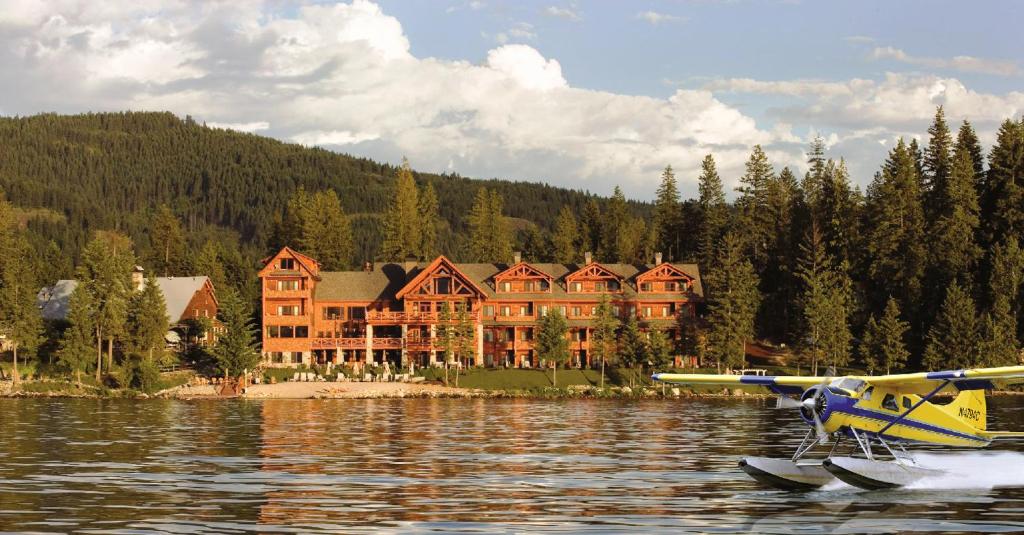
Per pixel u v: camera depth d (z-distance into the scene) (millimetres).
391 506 24906
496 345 102938
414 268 107250
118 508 24500
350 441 42250
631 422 54188
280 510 24297
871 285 106438
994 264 93375
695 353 97125
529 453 37438
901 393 28844
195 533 21438
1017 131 103562
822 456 35719
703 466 33125
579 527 22156
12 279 86250
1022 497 26062
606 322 90562
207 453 37125
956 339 87500
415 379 89562
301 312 102125
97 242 88438
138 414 59625
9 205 132125
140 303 88250
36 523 22516
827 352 90562
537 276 104688
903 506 24734
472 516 23484
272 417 57688
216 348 85438
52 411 62000
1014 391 86250
